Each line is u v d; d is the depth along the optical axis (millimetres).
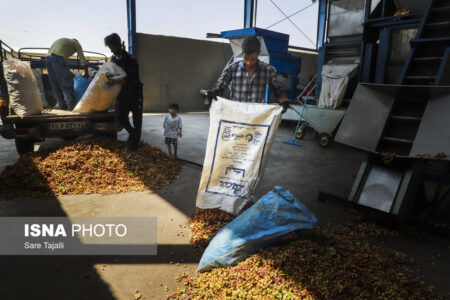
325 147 7324
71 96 5617
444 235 3074
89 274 2318
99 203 3611
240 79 3428
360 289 2055
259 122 3006
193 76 14312
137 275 2340
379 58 6602
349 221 3412
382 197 3189
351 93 7820
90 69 6938
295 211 2586
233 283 2145
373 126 3439
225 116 3078
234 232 2531
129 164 4574
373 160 3453
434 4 5109
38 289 2125
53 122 4680
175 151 5543
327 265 2242
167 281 2291
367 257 2459
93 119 4965
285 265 2260
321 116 7422
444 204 3965
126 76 4820
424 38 4910
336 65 7535
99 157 4496
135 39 12516
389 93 3453
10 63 4398
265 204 2604
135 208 3523
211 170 3115
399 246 2920
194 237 2859
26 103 4512
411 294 2119
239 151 3051
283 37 9547
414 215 3574
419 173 3270
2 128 4422
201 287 2178
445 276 2465
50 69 5496
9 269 2328
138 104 4980
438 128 2979
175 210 3516
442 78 4559
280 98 3426
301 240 2520
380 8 6672
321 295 1997
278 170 5301
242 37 9484
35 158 4281
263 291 2049
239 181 3041
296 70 10602
